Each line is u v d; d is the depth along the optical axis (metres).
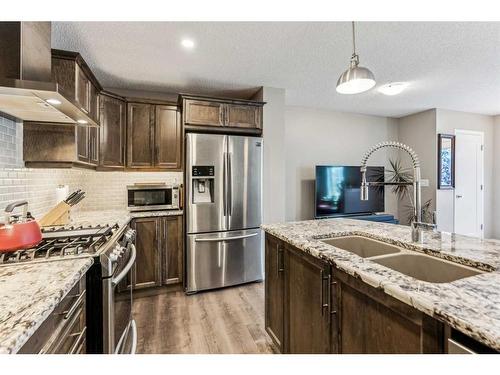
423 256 1.34
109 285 1.33
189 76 3.09
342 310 1.17
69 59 2.10
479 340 0.58
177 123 3.33
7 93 1.29
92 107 2.56
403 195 4.92
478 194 5.02
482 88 3.65
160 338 2.05
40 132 2.04
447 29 2.19
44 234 1.69
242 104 3.28
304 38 2.30
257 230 3.19
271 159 3.47
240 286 3.12
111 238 1.62
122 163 3.11
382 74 3.14
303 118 4.65
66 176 2.70
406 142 5.21
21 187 1.92
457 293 0.78
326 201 4.40
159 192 3.16
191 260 2.89
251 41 2.34
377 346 0.97
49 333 0.87
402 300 0.80
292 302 1.62
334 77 3.19
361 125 5.09
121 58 2.62
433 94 3.92
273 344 1.94
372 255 1.69
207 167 2.94
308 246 1.38
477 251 1.26
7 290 0.87
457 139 4.82
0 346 0.59
